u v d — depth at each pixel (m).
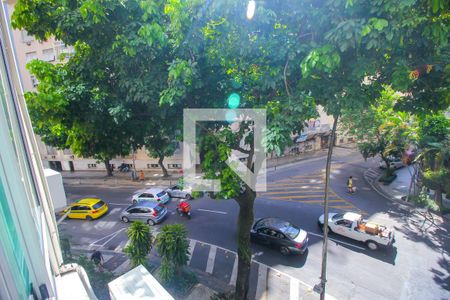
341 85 5.18
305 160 28.14
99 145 7.71
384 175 21.69
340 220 13.05
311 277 10.53
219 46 5.69
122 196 20.62
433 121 14.98
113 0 5.47
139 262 10.55
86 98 6.50
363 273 10.58
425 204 15.94
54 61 21.33
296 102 5.21
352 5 4.09
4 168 1.74
